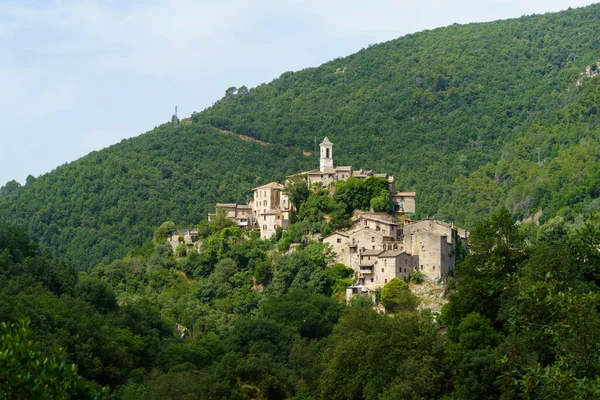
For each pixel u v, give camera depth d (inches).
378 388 6259.8
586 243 4724.4
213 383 7431.1
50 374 2962.6
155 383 7519.7
